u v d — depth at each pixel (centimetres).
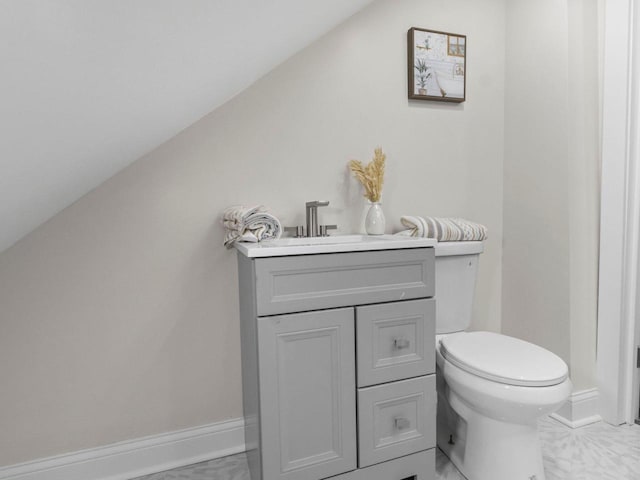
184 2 63
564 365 138
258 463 136
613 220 179
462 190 208
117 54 66
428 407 150
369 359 140
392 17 188
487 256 215
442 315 177
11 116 63
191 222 163
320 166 180
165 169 158
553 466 158
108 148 114
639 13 167
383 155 179
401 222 188
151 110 105
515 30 205
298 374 132
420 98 194
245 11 80
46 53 54
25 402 147
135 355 159
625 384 185
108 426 157
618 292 180
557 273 188
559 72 182
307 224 168
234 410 175
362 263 137
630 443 172
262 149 170
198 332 167
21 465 147
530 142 199
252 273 128
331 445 137
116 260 154
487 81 209
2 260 141
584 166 182
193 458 168
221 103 155
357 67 183
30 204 111
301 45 150
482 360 142
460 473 159
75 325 151
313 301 131
